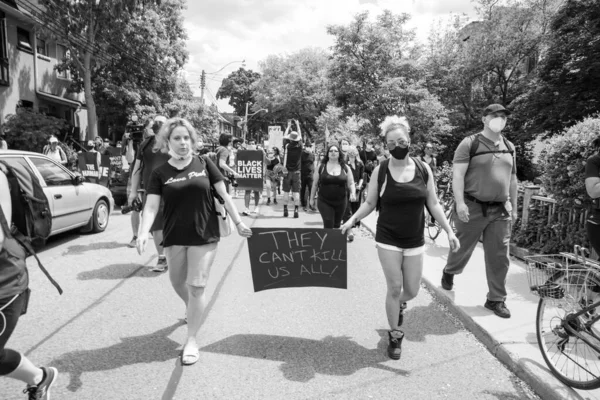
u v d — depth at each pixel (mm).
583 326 3256
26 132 18000
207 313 4633
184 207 3461
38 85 22516
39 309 4637
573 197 5805
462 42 29719
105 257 6770
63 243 7691
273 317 4578
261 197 14258
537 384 3291
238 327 4297
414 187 3578
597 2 17516
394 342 3760
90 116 21844
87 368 3439
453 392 3262
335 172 6797
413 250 3666
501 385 3383
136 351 3738
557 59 18906
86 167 12211
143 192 6328
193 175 3467
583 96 18984
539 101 20016
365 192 11516
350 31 29750
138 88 24547
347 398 3139
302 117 51250
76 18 20844
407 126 3670
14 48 20531
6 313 2422
